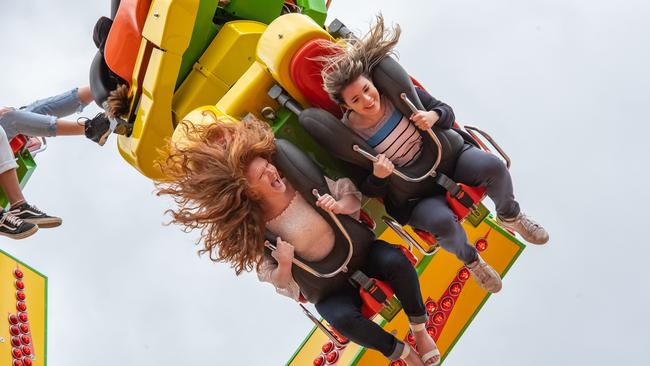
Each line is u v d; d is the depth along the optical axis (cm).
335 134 463
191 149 452
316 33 473
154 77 530
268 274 467
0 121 636
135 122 553
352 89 452
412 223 494
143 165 554
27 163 677
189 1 516
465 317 651
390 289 467
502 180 486
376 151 470
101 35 590
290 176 457
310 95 478
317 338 646
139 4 545
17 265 689
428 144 473
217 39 548
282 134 489
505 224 511
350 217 466
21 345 641
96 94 596
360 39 461
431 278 644
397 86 462
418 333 478
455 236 482
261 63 493
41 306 691
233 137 455
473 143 506
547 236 509
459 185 483
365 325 462
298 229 457
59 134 647
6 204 647
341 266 460
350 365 598
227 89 545
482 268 496
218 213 448
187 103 543
